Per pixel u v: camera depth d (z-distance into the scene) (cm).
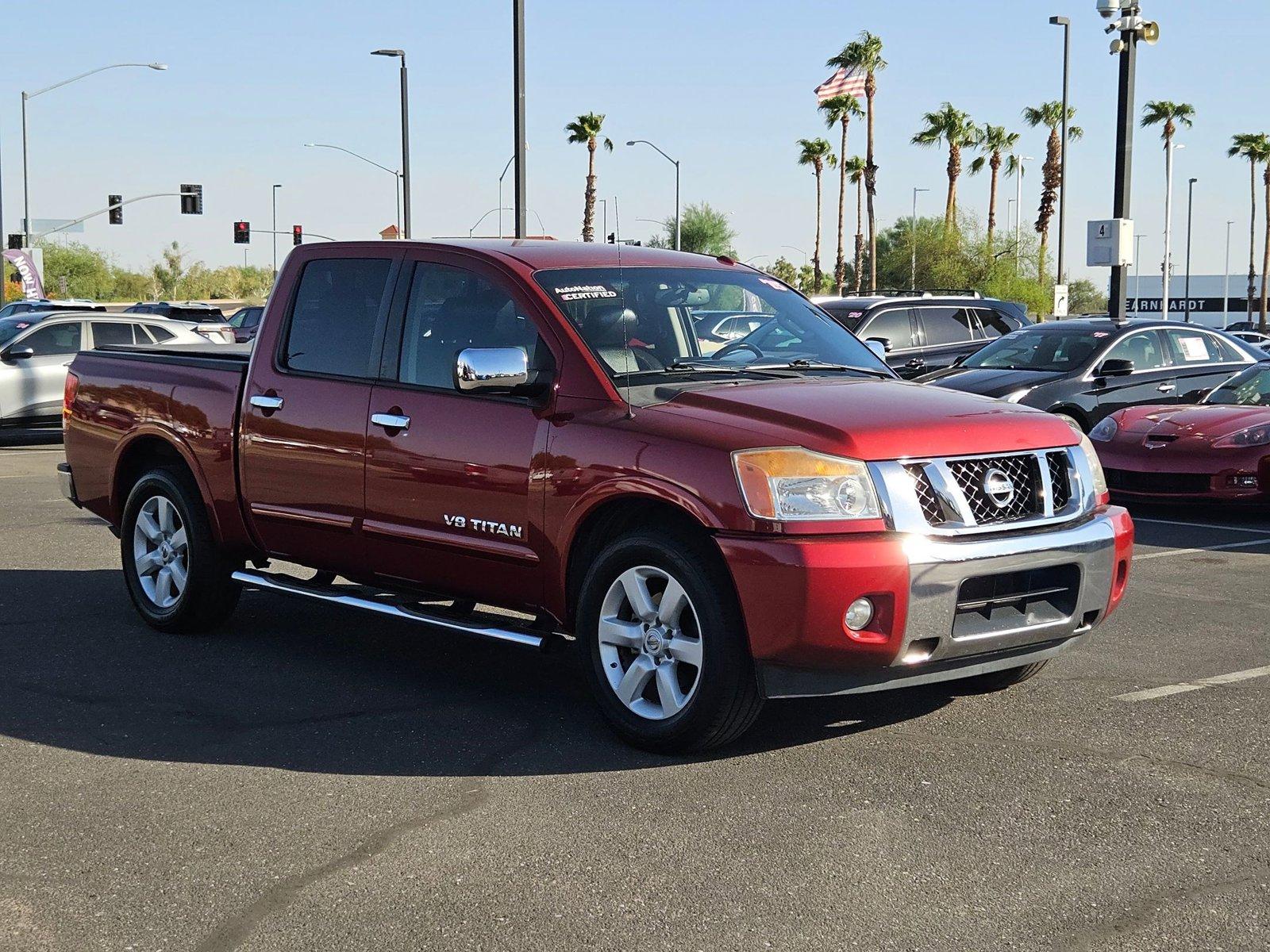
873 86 6400
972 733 527
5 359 1825
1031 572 493
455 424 557
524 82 2044
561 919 362
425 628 722
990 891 378
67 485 767
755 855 405
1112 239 1855
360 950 346
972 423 495
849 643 459
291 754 506
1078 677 612
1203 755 498
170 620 695
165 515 702
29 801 456
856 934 352
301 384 622
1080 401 1365
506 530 540
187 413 675
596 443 509
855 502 464
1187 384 1434
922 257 6134
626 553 499
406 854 409
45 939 353
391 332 596
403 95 2847
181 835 425
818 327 622
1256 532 1066
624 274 583
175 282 9838
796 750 506
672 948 345
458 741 521
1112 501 1245
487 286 570
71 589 823
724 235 7200
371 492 588
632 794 459
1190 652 660
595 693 515
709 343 573
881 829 425
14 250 4341
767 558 458
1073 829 425
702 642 479
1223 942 345
